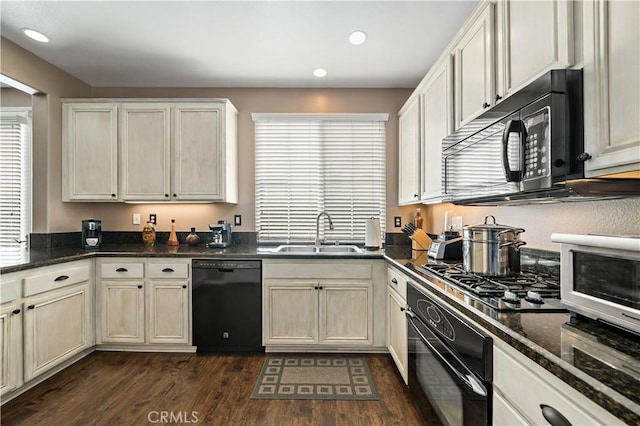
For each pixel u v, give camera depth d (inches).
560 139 43.0
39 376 90.0
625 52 35.9
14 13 87.7
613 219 52.4
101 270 109.0
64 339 95.9
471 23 72.0
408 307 77.9
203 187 121.0
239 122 136.4
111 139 121.0
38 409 78.1
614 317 33.9
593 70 40.3
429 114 99.1
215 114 121.1
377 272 107.6
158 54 109.5
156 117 121.2
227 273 107.9
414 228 121.5
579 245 38.5
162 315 108.5
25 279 83.4
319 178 135.9
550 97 43.3
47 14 88.2
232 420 74.1
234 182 132.0
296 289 107.5
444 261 89.7
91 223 121.8
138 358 105.7
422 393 68.2
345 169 136.2
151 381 91.0
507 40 59.9
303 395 84.0
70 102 121.0
